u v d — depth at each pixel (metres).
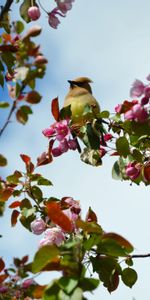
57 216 8.39
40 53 8.64
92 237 8.55
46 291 7.61
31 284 9.09
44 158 12.92
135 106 10.45
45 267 7.84
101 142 13.48
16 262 9.09
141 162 12.70
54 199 12.41
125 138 12.39
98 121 13.37
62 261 7.94
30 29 8.65
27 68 8.55
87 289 7.67
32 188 12.65
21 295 9.17
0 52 10.21
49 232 10.48
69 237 9.92
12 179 12.65
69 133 13.08
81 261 8.31
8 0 9.16
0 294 9.22
